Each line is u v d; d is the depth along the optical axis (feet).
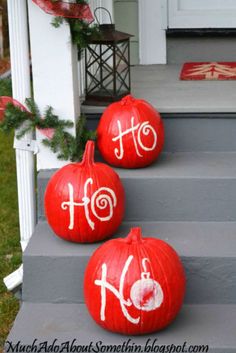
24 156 11.21
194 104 11.59
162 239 10.34
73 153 10.86
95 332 9.53
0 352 10.58
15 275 11.26
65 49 10.73
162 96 12.19
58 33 10.68
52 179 10.30
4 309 11.51
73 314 9.89
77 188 10.05
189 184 10.73
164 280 9.18
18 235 13.62
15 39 10.96
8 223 14.08
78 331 9.55
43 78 10.82
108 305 9.23
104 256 9.30
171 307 9.27
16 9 10.88
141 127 10.81
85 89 11.80
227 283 10.00
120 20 15.14
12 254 13.00
